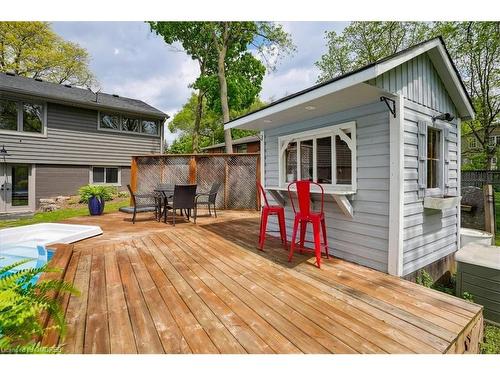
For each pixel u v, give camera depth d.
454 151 4.12
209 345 1.64
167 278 2.72
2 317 1.31
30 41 15.93
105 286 2.51
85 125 10.52
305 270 2.99
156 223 5.88
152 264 3.15
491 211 5.08
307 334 1.75
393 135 2.90
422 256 3.34
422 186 3.24
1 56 15.23
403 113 2.93
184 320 1.92
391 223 2.92
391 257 2.90
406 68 3.05
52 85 11.28
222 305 2.15
